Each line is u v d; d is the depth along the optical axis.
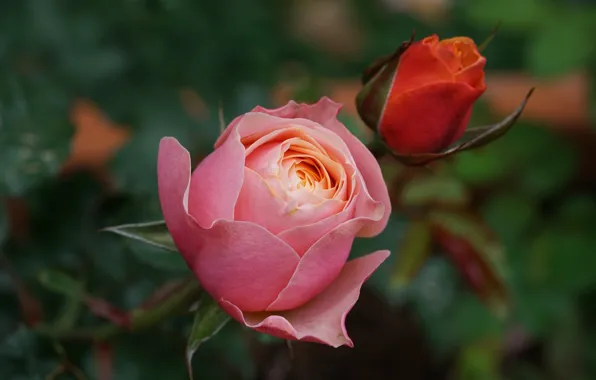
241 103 0.80
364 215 0.49
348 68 1.08
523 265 0.80
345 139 0.50
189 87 0.79
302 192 0.48
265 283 0.48
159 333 0.65
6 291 0.64
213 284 0.49
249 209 0.48
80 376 0.60
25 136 0.63
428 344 0.80
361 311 0.82
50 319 0.65
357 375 0.79
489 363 0.78
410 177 0.66
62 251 0.66
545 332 0.83
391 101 0.51
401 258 0.69
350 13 1.20
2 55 0.74
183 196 0.48
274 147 0.49
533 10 0.77
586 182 0.91
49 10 0.76
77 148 0.78
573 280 0.79
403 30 1.11
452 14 1.11
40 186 0.66
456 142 0.53
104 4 0.77
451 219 0.68
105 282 0.66
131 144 0.70
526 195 0.83
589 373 0.83
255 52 0.83
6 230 0.63
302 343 0.78
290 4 1.11
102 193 0.67
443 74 0.51
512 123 0.50
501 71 1.07
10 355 0.62
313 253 0.48
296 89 0.69
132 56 0.78
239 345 0.65
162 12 0.78
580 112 0.86
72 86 0.75
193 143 0.75
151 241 0.51
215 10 0.83
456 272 0.80
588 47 0.74
